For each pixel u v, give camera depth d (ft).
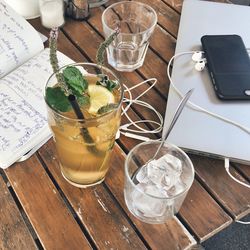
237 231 4.23
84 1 2.96
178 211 2.03
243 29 2.93
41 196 2.08
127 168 1.98
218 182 2.17
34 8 3.03
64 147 1.90
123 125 2.37
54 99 1.82
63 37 2.94
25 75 2.49
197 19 2.97
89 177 2.06
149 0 3.29
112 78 1.99
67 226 1.97
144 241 1.94
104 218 2.01
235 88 2.45
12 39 2.60
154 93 2.58
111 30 2.68
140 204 1.94
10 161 2.14
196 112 2.37
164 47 2.90
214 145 2.23
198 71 2.61
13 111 2.30
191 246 1.94
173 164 2.05
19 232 1.95
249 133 2.29
